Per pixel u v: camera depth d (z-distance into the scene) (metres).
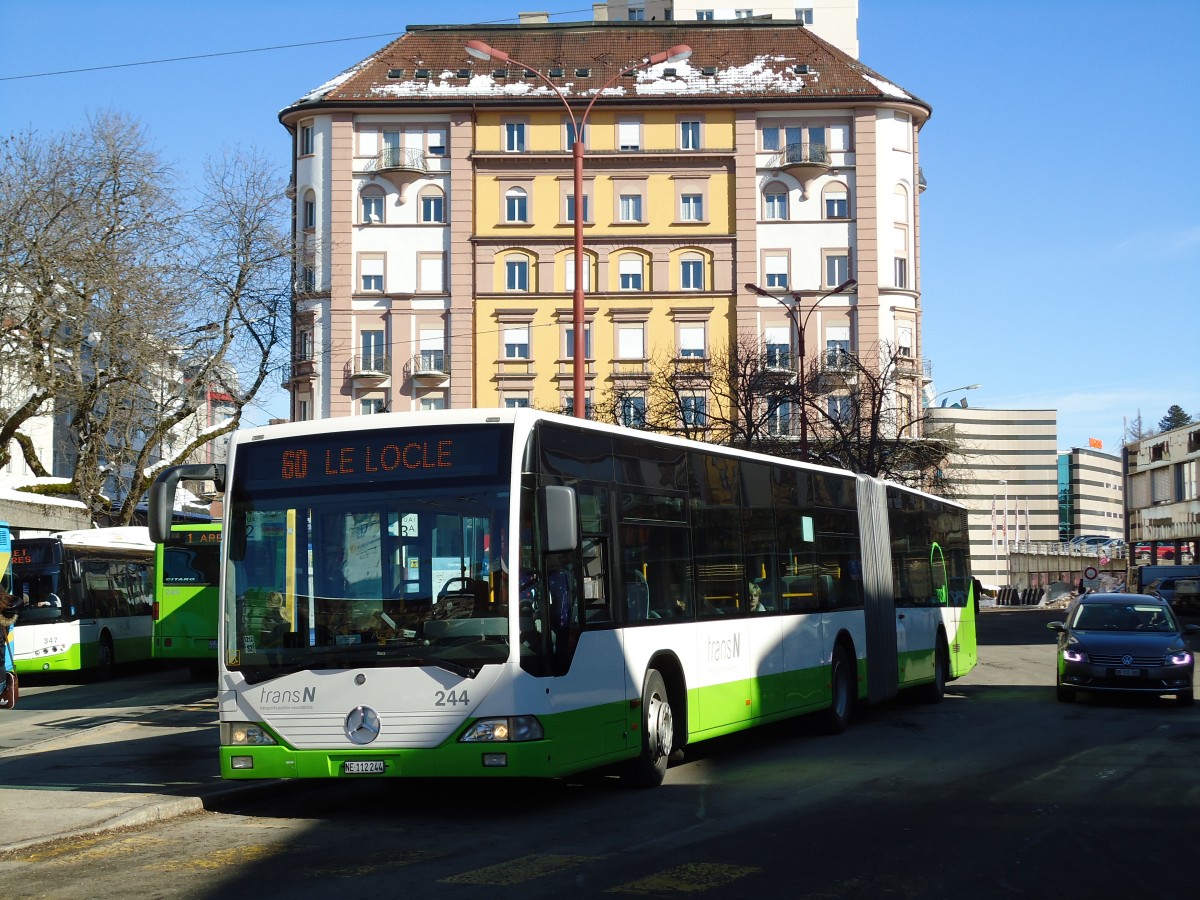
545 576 11.27
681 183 68.81
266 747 11.14
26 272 32.25
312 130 69.56
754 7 92.62
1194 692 24.05
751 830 10.28
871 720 19.33
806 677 16.67
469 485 11.18
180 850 9.95
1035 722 18.80
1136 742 16.22
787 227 68.56
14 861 9.66
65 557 31.86
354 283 68.50
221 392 45.97
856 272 68.19
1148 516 86.00
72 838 10.34
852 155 68.81
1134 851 9.41
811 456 39.53
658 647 13.02
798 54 71.31
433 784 13.50
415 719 10.86
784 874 8.67
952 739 16.73
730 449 15.35
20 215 32.31
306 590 11.32
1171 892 8.17
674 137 68.88
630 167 68.94
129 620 34.97
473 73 70.50
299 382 69.00
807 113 69.06
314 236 68.88
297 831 10.74
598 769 13.95
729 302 68.50
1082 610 22.94
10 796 12.38
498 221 68.69
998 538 121.69
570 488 10.83
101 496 42.16
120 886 8.66
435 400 68.19
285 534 11.47
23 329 32.88
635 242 68.56
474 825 10.88
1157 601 23.02
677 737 13.45
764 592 15.80
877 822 10.59
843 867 8.88
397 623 11.06
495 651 10.87
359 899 8.11
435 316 68.50
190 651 31.48
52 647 31.28
